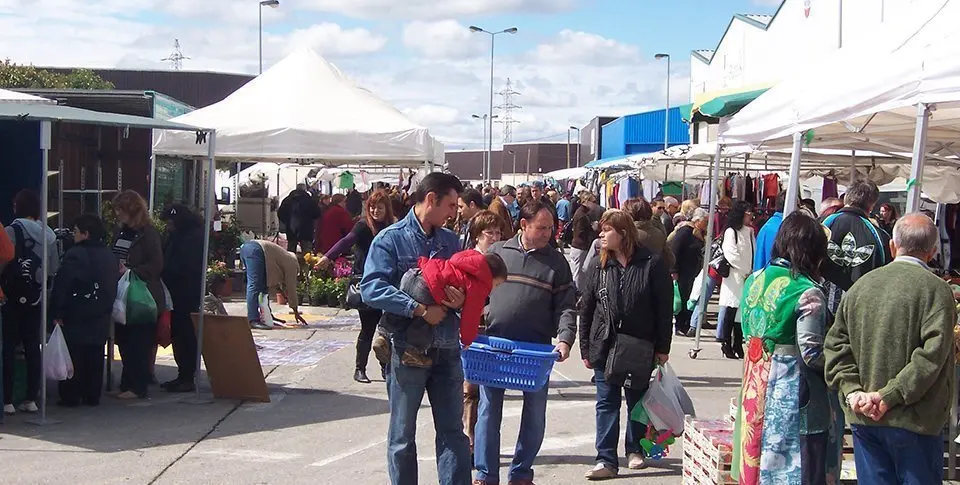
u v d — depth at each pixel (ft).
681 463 24.13
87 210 40.81
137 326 30.63
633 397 22.80
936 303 15.21
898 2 70.18
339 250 31.91
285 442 26.08
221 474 23.16
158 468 23.54
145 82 158.10
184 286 31.53
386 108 54.75
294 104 52.42
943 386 15.48
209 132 30.37
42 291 26.86
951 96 19.95
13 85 108.58
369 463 24.18
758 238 33.91
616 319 22.21
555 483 22.52
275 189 111.04
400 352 17.84
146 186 51.49
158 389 32.35
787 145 34.88
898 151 34.17
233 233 60.64
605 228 22.24
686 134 162.09
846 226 23.38
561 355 20.47
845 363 16.05
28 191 28.86
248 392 30.78
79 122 26.58
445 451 18.21
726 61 122.11
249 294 45.57
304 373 35.29
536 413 21.07
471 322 17.87
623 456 25.08
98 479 22.57
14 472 22.93
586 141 250.37
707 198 67.31
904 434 15.38
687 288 46.42
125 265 31.09
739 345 40.60
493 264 17.95
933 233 15.89
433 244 18.65
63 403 29.68
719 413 30.12
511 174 273.54
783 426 17.24
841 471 20.36
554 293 21.21
